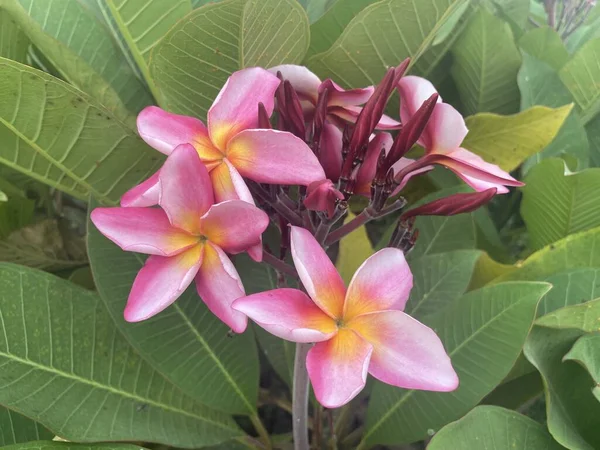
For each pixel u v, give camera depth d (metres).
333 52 0.31
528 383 0.31
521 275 0.32
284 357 0.35
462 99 0.42
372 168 0.22
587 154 0.39
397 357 0.19
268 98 0.21
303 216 0.21
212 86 0.29
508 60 0.39
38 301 0.27
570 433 0.26
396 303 0.20
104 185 0.30
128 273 0.27
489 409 0.25
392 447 0.35
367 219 0.21
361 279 0.19
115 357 0.28
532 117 0.32
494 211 0.44
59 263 0.38
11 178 0.37
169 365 0.28
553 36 0.43
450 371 0.18
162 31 0.29
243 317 0.19
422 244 0.36
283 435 0.34
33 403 0.25
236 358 0.31
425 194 0.40
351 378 0.18
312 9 0.39
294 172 0.19
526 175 0.35
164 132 0.21
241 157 0.20
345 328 0.19
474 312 0.28
